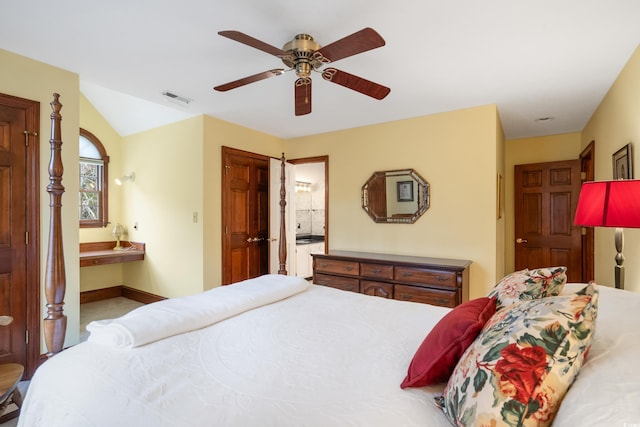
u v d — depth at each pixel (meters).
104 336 1.35
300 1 1.71
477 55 2.30
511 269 4.66
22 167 2.32
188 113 3.70
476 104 3.31
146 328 1.35
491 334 0.88
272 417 0.88
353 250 4.20
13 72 2.29
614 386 0.67
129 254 4.11
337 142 4.37
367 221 4.08
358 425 0.86
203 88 2.92
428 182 3.63
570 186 4.28
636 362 0.73
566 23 1.91
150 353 1.25
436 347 1.05
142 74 2.63
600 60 2.36
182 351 1.28
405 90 2.93
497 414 0.71
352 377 1.10
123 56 2.33
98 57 2.35
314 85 2.83
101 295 4.47
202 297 1.82
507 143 4.76
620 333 0.93
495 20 1.88
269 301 1.94
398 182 3.83
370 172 4.07
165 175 4.05
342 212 4.30
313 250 5.94
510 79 2.70
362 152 4.14
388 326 1.58
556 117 3.71
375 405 0.94
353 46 1.68
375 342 1.39
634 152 2.27
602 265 3.32
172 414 0.90
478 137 3.35
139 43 2.16
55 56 2.33
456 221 3.47
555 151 4.46
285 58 1.96
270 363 1.20
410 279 3.17
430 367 1.01
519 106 3.35
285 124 4.09
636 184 1.65
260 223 4.48
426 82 2.76
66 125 2.55
